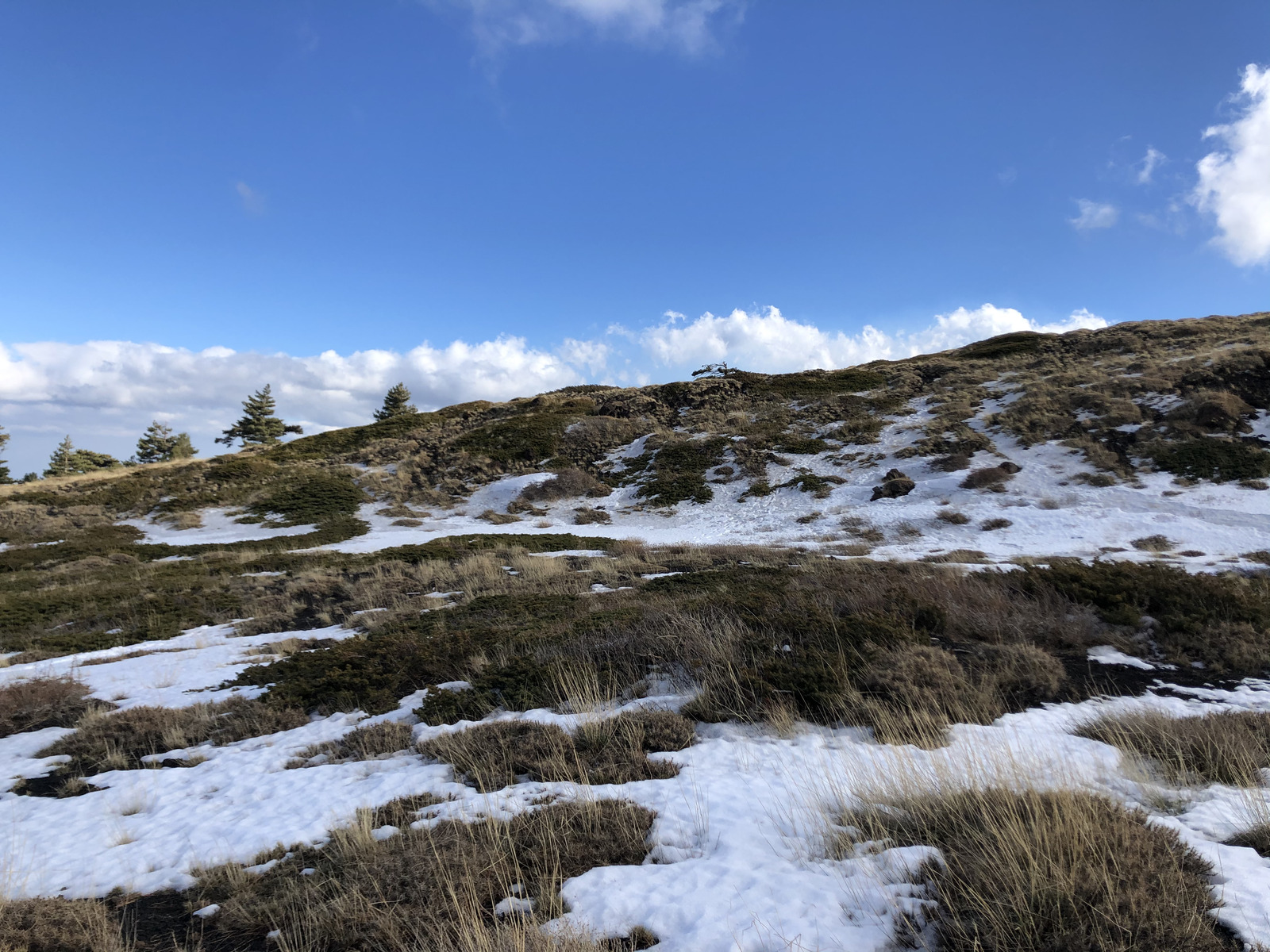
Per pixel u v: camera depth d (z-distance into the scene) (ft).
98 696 30.35
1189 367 105.91
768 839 12.16
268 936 10.77
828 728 19.22
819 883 10.24
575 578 55.72
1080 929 8.00
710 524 90.63
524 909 10.46
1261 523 65.26
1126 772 14.39
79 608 53.36
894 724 17.90
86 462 262.67
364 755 20.24
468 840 12.87
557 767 16.69
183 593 57.77
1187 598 29.89
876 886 9.99
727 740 18.79
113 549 86.43
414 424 167.53
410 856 12.24
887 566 53.01
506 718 21.90
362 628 42.70
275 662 32.86
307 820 15.40
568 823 13.23
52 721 27.30
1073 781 13.24
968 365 146.82
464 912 10.21
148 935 11.26
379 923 10.19
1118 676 23.98
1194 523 67.51
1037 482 83.66
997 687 21.76
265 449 155.22
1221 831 11.22
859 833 12.07
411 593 55.01
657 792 14.92
